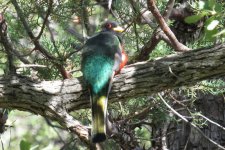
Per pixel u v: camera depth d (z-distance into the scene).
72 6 11.48
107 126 10.95
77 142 14.14
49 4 10.31
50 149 8.99
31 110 9.98
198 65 9.55
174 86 9.80
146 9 11.09
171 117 12.34
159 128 12.84
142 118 12.60
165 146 12.57
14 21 13.12
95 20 14.91
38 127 19.19
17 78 9.94
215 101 12.99
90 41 10.57
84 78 9.97
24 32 12.44
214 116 12.95
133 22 11.32
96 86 9.81
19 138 18.91
